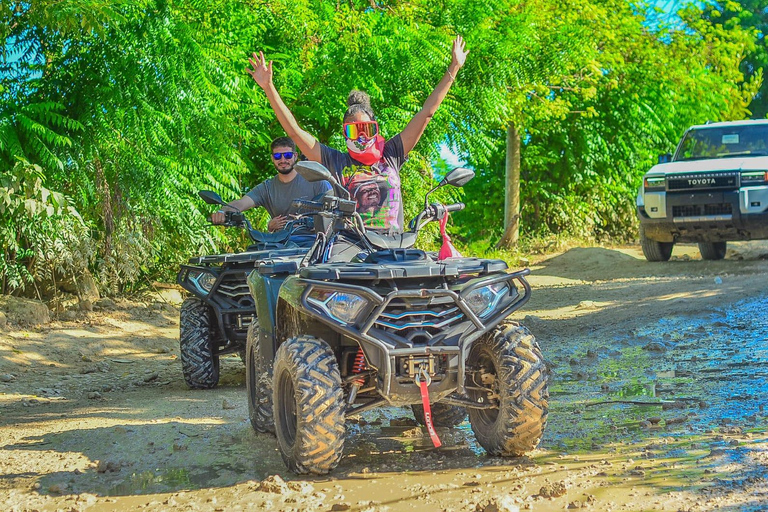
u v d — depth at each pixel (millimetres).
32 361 8258
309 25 11602
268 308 4707
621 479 3768
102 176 10055
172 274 12586
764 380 5578
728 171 12742
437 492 3791
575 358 7098
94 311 10594
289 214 6770
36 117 9531
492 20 13516
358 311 4008
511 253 18797
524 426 4164
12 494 4074
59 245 9656
